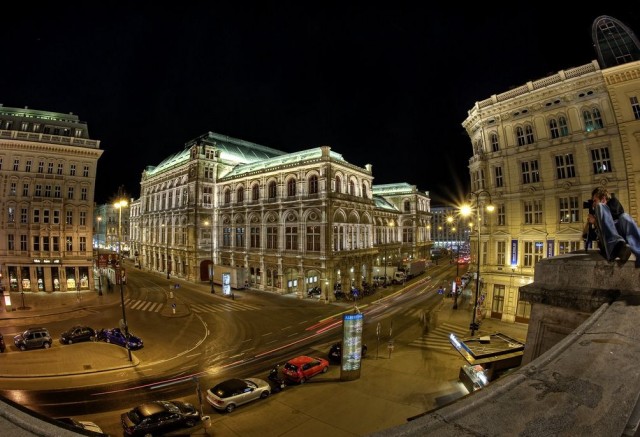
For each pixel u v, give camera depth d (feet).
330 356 91.66
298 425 59.93
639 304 14.40
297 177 183.01
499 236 122.72
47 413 62.75
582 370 10.71
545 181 111.45
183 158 258.57
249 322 131.54
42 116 191.72
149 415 55.01
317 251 172.24
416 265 251.39
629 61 97.30
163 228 269.03
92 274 188.14
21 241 173.78
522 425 8.57
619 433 7.87
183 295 181.88
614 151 98.02
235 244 219.00
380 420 61.52
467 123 140.56
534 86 114.32
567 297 18.45
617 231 17.70
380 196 317.01
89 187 190.08
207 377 81.35
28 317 132.16
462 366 77.71
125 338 99.40
